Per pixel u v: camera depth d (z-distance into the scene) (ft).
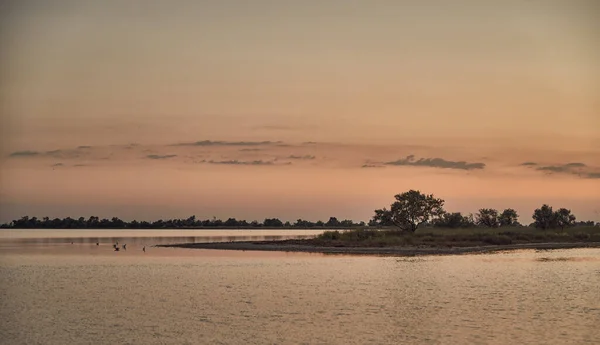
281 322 128.47
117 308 147.23
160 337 114.93
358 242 394.32
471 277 209.36
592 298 159.02
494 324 124.57
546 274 218.18
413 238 398.83
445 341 110.01
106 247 455.22
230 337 114.73
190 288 184.03
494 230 484.33
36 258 324.60
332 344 108.68
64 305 152.46
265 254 339.77
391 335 115.34
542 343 107.76
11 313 140.87
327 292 173.47
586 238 443.73
